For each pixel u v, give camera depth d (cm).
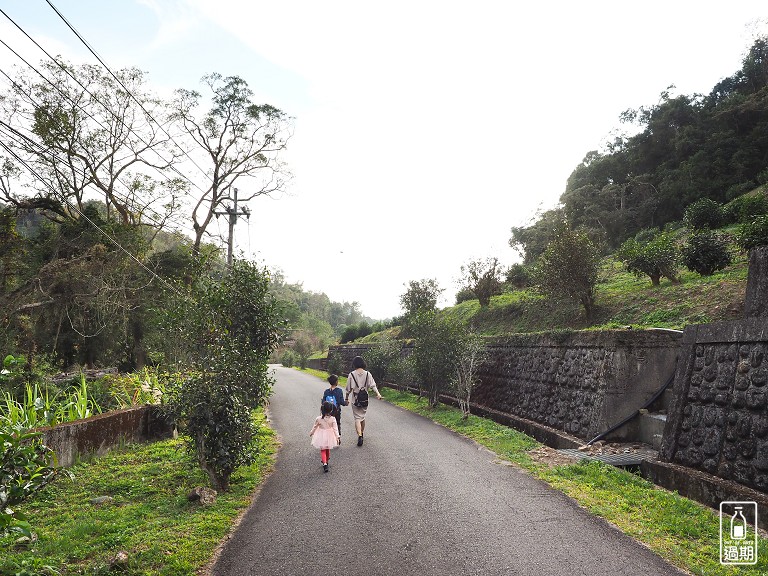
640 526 521
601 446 902
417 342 1588
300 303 11725
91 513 588
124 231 2111
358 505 609
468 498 628
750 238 1145
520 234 4066
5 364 423
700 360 740
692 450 700
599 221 4375
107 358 2156
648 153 4638
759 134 3609
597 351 1016
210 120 2575
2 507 396
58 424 811
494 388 1514
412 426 1238
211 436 667
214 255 2380
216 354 700
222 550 480
